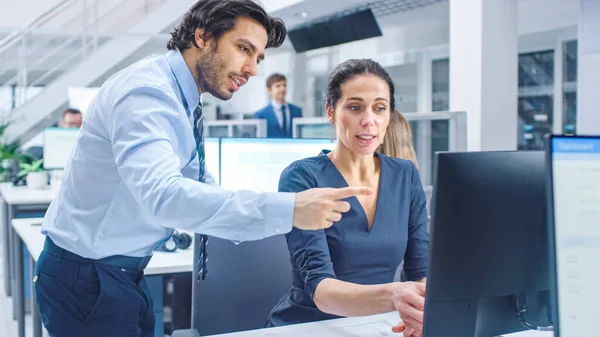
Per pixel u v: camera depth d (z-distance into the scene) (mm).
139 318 1460
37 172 4504
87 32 6625
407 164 1460
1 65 6805
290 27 6848
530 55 5219
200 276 1526
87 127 1288
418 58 6727
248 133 4445
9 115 6535
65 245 1353
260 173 2123
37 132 6711
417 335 1104
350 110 1362
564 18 4824
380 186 1388
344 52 7910
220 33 1217
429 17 6320
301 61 8570
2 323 3660
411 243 1435
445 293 926
